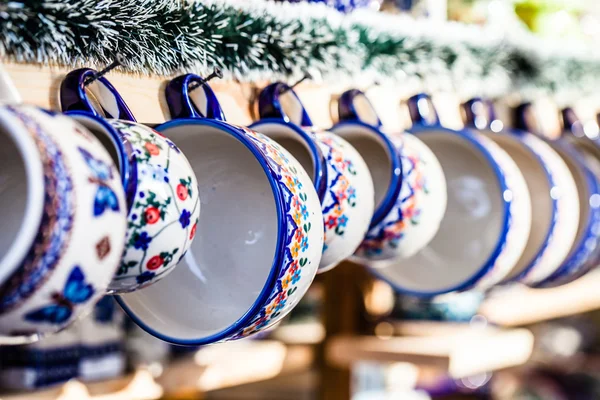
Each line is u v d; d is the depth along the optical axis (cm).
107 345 96
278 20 61
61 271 38
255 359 110
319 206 56
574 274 101
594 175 99
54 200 37
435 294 83
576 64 97
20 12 47
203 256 60
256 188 60
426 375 164
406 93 81
